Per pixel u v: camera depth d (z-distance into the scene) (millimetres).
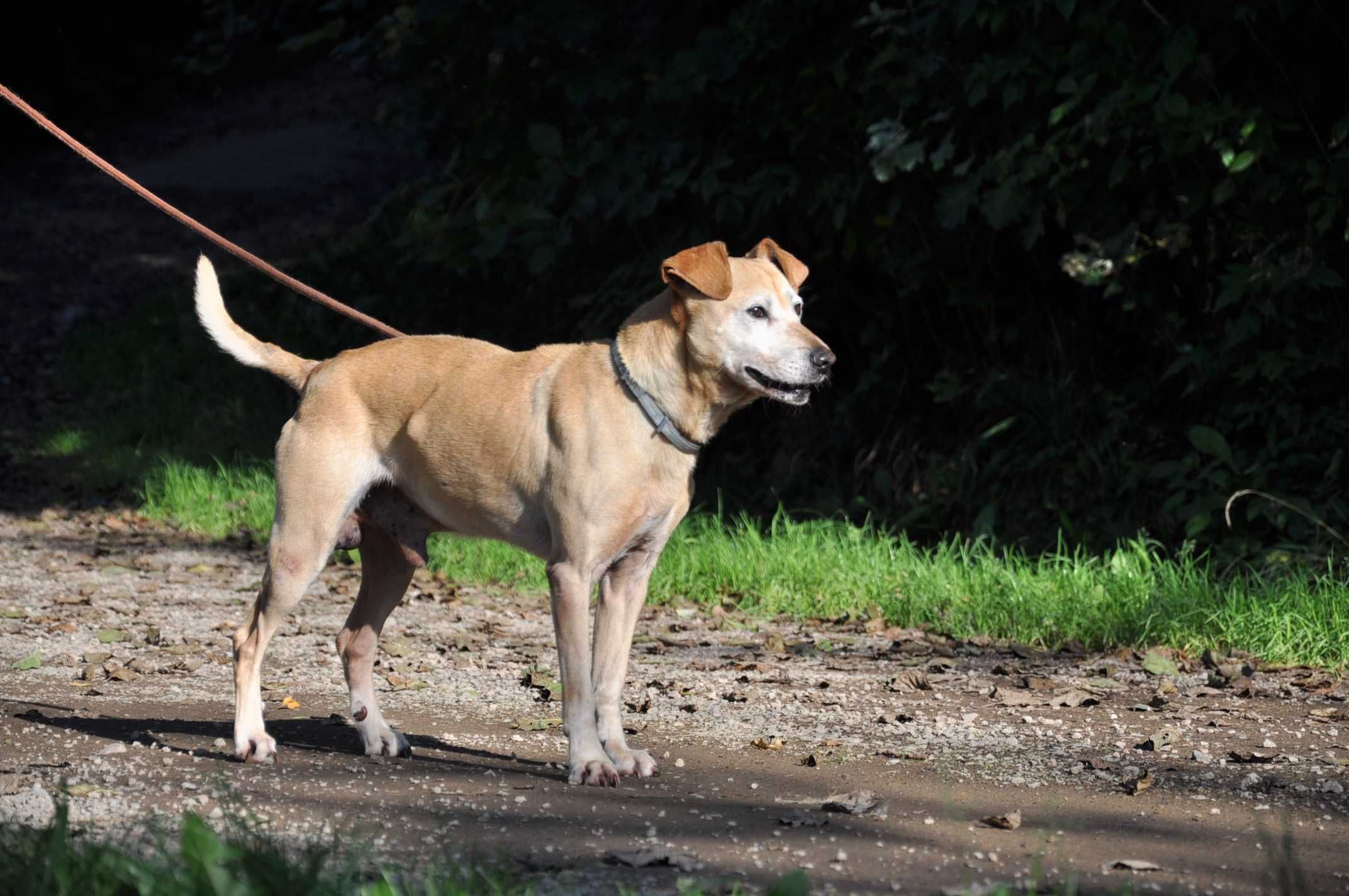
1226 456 12203
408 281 22750
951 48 12820
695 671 9531
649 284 15555
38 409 22469
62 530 15797
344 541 7133
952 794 6461
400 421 7105
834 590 11945
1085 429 14125
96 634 10453
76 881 4418
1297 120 12195
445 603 12234
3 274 30078
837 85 13867
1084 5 11930
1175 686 8992
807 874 5137
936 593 11469
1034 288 14773
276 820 5684
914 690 8922
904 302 15391
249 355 7508
